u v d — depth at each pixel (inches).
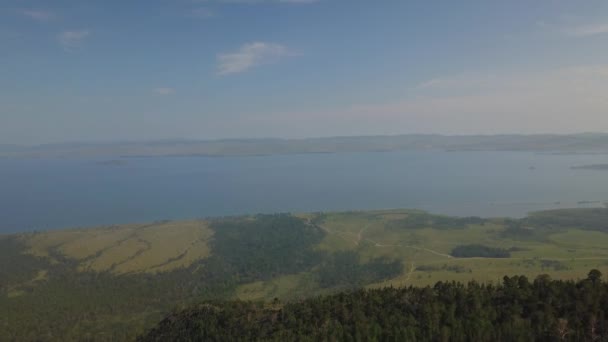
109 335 7436.0
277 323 4975.4
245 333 4872.0
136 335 6899.6
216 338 4928.6
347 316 4726.9
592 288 4510.3
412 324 4414.4
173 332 5546.3
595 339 3924.7
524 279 5054.1
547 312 4274.1
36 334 7628.0
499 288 5078.7
